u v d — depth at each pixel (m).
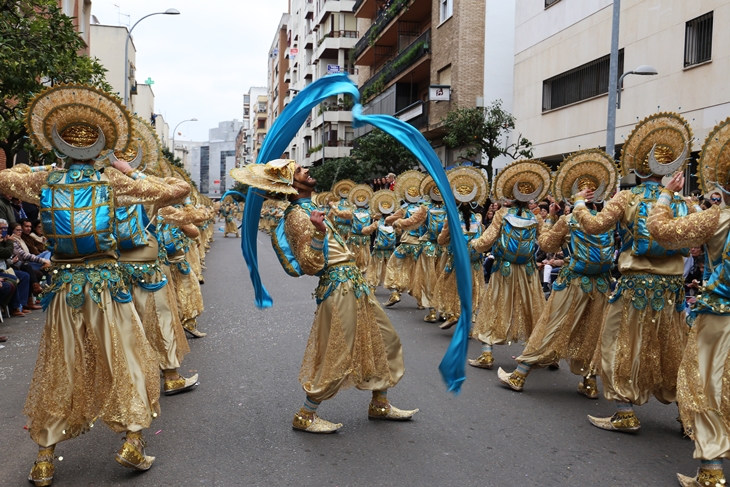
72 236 3.64
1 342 7.68
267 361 6.65
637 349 4.59
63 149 3.70
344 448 4.28
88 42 29.36
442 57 25.19
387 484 3.73
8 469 3.88
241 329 8.38
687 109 13.88
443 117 24.14
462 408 5.22
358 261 14.26
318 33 55.47
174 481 3.72
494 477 3.85
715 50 13.07
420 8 29.33
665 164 4.46
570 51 18.20
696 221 3.64
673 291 4.58
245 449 4.23
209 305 10.48
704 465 3.65
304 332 8.17
